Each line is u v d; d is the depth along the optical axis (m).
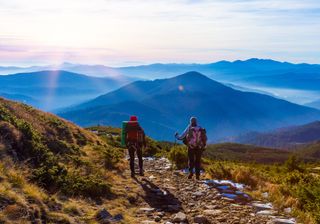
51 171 11.38
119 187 13.68
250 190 14.69
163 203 12.05
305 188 12.01
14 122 14.32
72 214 8.90
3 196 7.81
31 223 7.40
